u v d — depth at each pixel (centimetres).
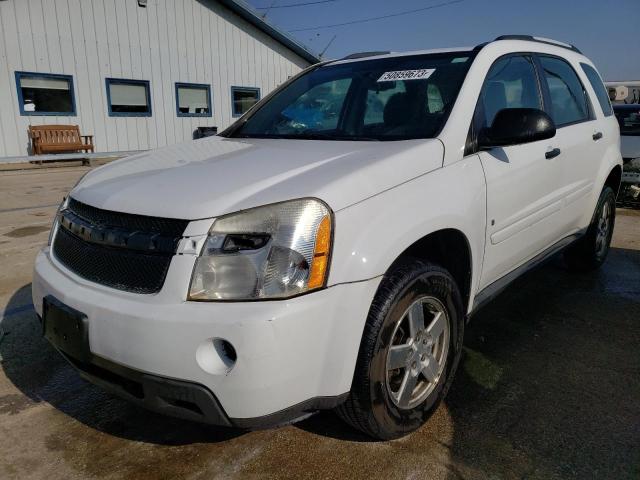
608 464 225
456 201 244
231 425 189
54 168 1298
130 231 202
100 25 1423
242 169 227
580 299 414
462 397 277
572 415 260
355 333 200
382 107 298
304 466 226
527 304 404
